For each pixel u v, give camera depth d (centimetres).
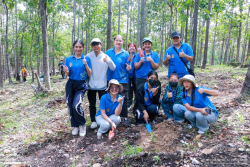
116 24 2612
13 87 1488
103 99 371
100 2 2125
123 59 423
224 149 282
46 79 891
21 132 441
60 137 393
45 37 870
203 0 845
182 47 411
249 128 329
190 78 329
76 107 372
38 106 659
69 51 3150
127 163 283
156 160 276
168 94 387
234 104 434
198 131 340
